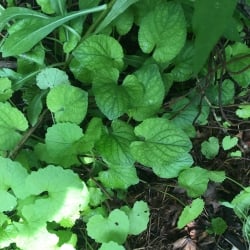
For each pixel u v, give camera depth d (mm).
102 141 366
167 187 430
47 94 378
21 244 341
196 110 407
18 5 442
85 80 392
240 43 419
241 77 414
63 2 384
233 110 451
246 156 452
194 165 446
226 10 225
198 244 428
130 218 374
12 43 367
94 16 393
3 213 361
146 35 380
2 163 337
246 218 417
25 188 340
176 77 402
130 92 367
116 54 381
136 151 363
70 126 353
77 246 402
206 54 223
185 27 374
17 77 396
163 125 365
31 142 390
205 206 437
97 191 389
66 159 371
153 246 422
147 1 395
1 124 359
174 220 429
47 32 371
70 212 350
